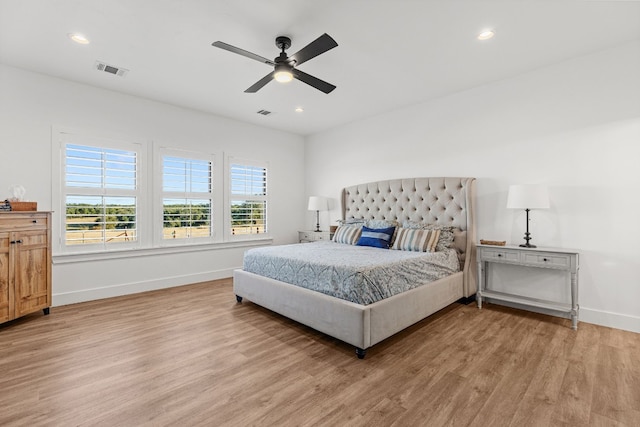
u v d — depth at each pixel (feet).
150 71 10.83
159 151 13.92
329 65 10.32
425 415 5.38
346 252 11.12
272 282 10.13
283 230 18.89
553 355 7.55
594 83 9.57
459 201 12.37
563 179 10.17
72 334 8.77
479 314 10.66
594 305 9.64
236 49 7.35
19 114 10.66
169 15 7.63
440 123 13.28
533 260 9.89
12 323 9.57
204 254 15.40
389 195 14.75
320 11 7.45
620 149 9.16
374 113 15.42
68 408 5.50
